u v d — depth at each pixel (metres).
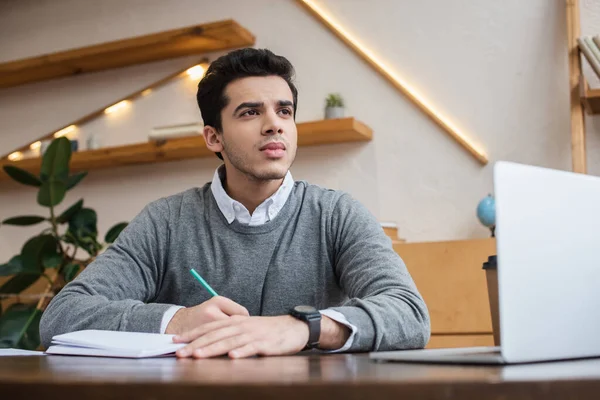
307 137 2.74
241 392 0.44
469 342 2.17
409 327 1.07
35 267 2.68
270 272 1.46
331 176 2.82
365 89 2.80
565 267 0.69
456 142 2.64
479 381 0.43
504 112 2.58
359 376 0.51
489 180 2.57
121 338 1.02
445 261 2.24
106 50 3.11
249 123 1.42
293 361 0.78
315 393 0.44
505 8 2.62
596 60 2.28
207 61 3.11
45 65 3.26
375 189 2.74
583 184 0.72
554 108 2.50
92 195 3.31
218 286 1.47
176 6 3.22
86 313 1.17
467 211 2.59
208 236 1.50
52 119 3.44
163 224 1.52
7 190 3.49
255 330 0.93
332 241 1.45
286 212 1.48
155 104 3.21
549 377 0.45
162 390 0.45
